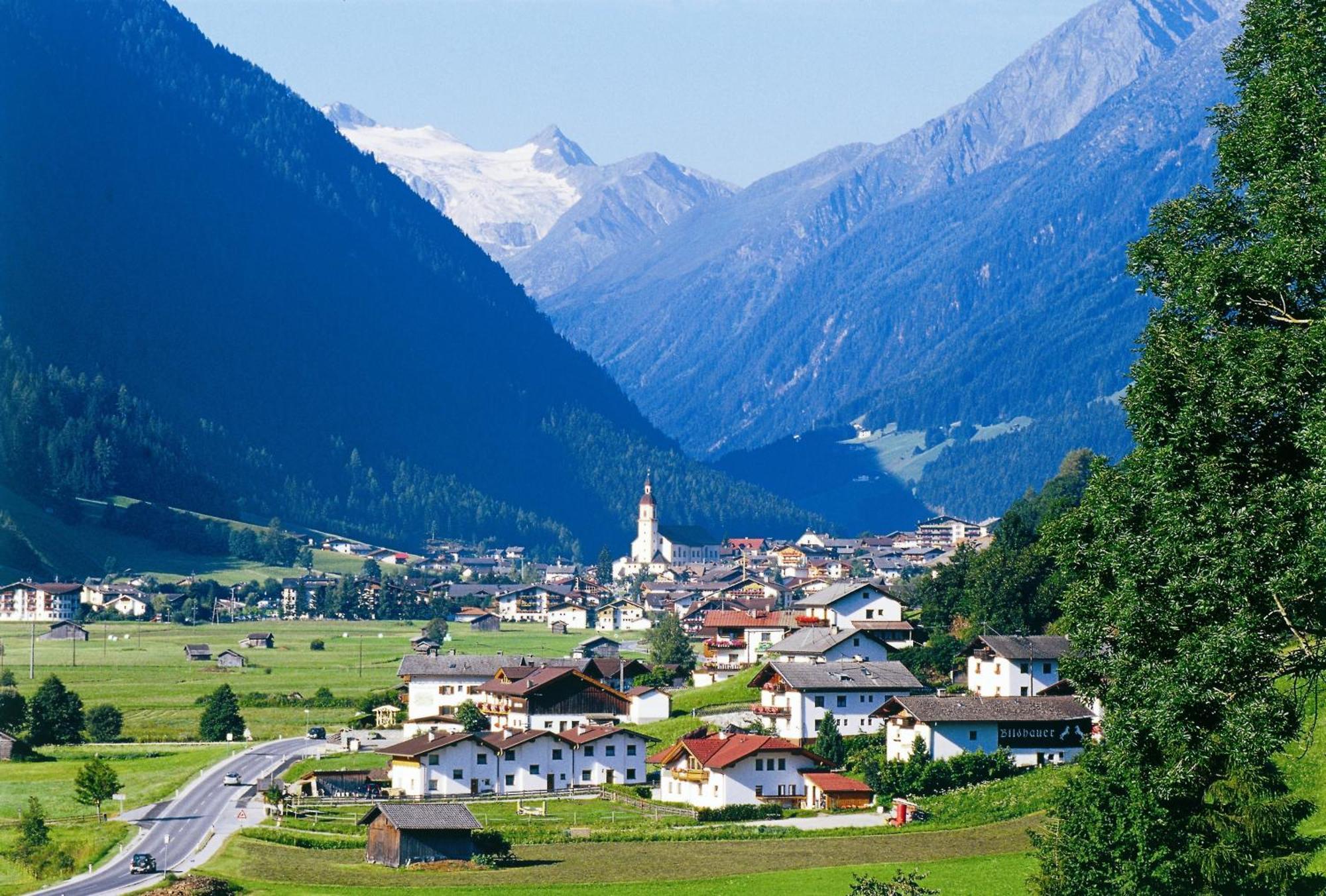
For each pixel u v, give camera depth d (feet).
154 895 488.02
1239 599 268.41
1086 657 310.65
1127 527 294.87
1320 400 255.70
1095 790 348.18
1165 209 306.96
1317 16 282.56
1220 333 283.79
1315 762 438.81
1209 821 345.31
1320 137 274.98
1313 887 345.72
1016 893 445.78
